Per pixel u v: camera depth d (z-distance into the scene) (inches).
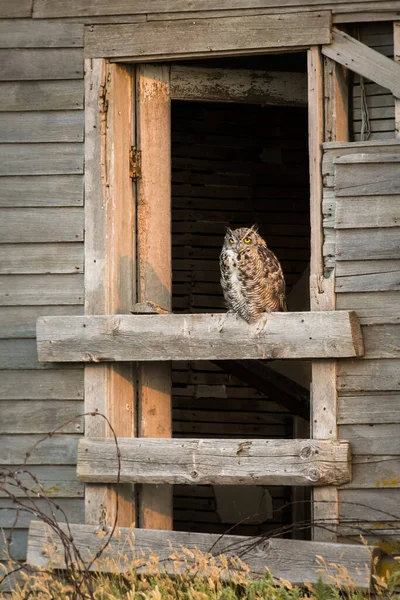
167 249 798.5
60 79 775.7
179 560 701.3
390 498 699.4
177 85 808.9
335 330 695.7
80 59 775.7
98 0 775.7
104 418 736.3
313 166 729.6
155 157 797.2
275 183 1089.4
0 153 777.6
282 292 749.9
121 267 773.9
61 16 779.4
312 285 718.5
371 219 711.1
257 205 1086.4
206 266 1071.6
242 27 750.5
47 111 776.3
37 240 768.9
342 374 711.7
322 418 709.9
